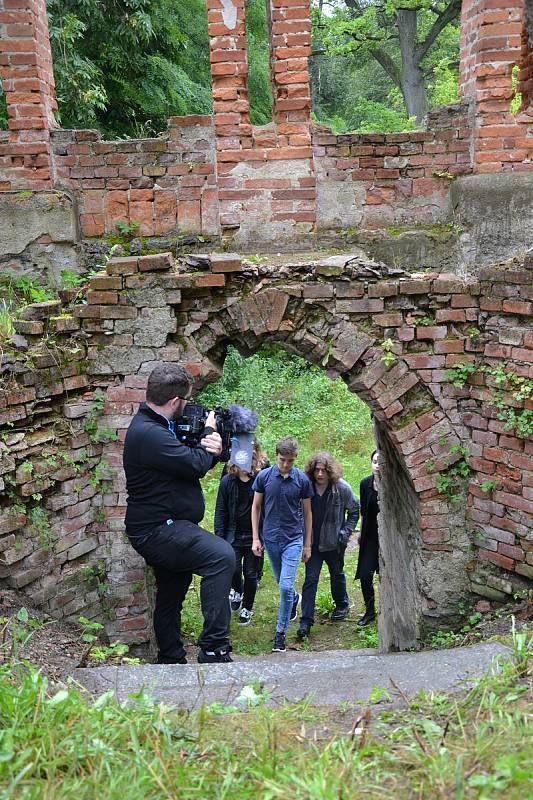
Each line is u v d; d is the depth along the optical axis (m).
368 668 2.86
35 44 4.77
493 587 4.09
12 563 3.59
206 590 3.53
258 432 10.88
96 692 2.71
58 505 3.91
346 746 2.01
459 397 4.17
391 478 5.04
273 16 4.73
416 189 5.14
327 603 6.74
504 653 2.77
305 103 4.89
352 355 4.17
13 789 1.73
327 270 4.07
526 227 4.93
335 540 5.90
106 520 4.21
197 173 5.02
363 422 11.36
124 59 10.55
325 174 5.07
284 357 13.51
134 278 4.04
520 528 3.89
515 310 3.81
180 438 3.55
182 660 3.97
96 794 1.74
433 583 4.23
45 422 3.91
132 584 4.24
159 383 3.38
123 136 11.41
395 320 4.13
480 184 4.92
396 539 5.02
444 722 2.14
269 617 6.53
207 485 9.80
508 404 3.87
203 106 12.52
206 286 4.05
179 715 2.33
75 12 9.48
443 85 17.08
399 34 18.48
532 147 4.95
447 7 17.31
